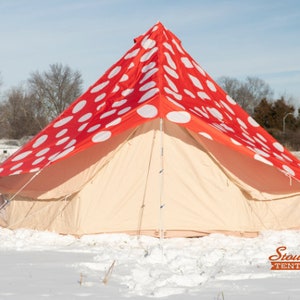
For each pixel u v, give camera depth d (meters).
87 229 9.05
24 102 68.94
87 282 5.49
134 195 9.34
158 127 9.54
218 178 9.51
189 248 8.04
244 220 9.48
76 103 11.09
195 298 4.91
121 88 10.58
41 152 9.97
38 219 9.61
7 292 5.05
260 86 89.69
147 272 6.02
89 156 9.47
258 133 11.20
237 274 5.94
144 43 11.26
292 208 9.96
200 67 11.72
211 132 8.99
